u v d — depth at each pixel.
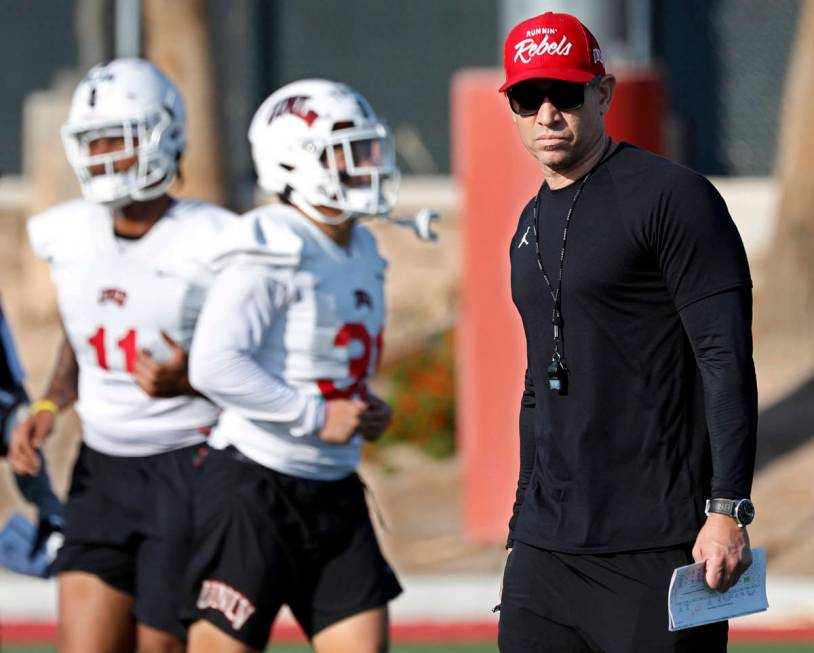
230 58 49.44
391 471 39.00
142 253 18.42
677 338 14.62
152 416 18.38
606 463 14.75
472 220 31.30
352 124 17.61
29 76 70.06
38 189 51.69
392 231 55.84
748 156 65.69
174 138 18.62
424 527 33.97
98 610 18.59
